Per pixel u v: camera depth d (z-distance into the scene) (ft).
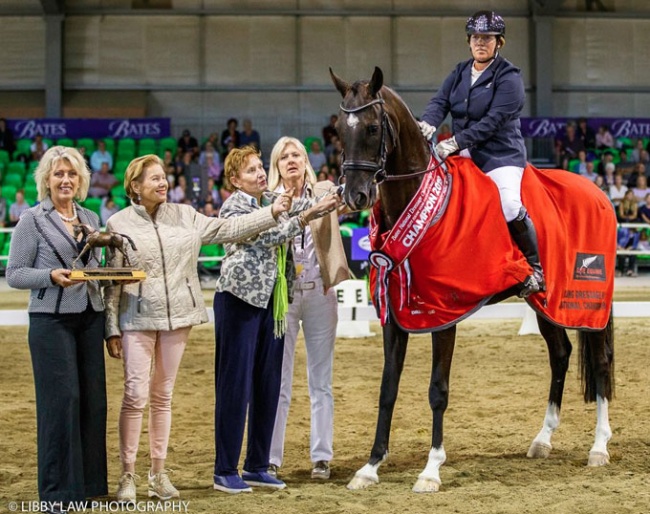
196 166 61.57
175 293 14.73
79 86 67.51
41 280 13.60
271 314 15.58
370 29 68.28
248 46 68.08
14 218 56.13
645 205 56.70
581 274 17.92
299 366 28.71
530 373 27.17
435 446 15.79
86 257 14.29
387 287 15.80
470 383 25.73
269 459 16.25
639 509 14.06
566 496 14.93
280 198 14.87
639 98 69.46
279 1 68.03
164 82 67.97
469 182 16.12
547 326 18.75
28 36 67.31
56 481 13.85
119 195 60.80
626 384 25.40
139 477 16.53
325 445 16.56
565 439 19.47
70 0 67.21
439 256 15.52
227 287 15.12
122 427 14.74
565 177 18.57
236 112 68.28
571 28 68.64
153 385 14.96
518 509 14.17
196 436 19.88
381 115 14.88
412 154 15.58
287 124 68.33
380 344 32.99
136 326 14.53
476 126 16.21
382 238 15.89
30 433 20.03
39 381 13.88
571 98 69.05
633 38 69.10
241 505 14.55
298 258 16.58
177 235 14.84
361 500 14.83
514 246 16.25
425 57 68.49
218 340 15.37
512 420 21.21
